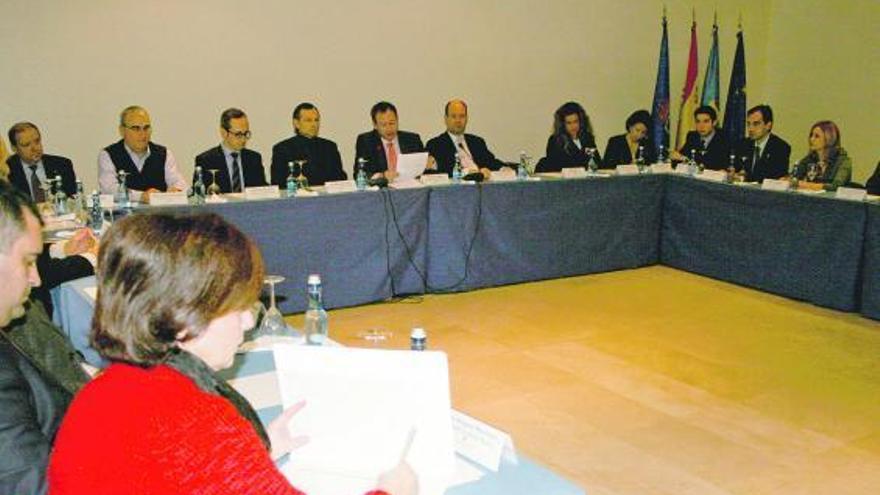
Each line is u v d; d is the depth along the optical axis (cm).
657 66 754
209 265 91
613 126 744
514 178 515
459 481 129
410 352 122
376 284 460
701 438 302
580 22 701
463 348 396
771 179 546
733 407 332
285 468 126
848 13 723
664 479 271
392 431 124
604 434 304
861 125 723
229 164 485
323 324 208
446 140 558
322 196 430
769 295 506
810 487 268
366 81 613
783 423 318
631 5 725
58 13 502
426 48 633
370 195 446
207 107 559
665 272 561
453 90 653
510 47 671
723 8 776
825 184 510
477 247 495
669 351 398
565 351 395
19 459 110
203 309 91
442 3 632
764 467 281
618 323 443
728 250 531
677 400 338
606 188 539
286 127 590
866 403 339
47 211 386
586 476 272
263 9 565
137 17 526
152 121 543
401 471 109
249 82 570
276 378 175
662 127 732
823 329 439
